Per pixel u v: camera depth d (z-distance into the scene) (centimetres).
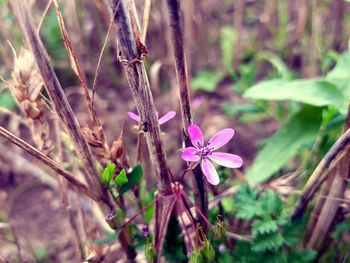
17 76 8
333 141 11
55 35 18
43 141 8
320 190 10
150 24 18
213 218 9
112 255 11
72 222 10
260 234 9
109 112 18
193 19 19
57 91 7
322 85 11
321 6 17
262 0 23
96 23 19
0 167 16
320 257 10
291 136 11
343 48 17
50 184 14
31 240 14
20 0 6
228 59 19
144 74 7
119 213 8
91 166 8
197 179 8
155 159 8
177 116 17
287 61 20
